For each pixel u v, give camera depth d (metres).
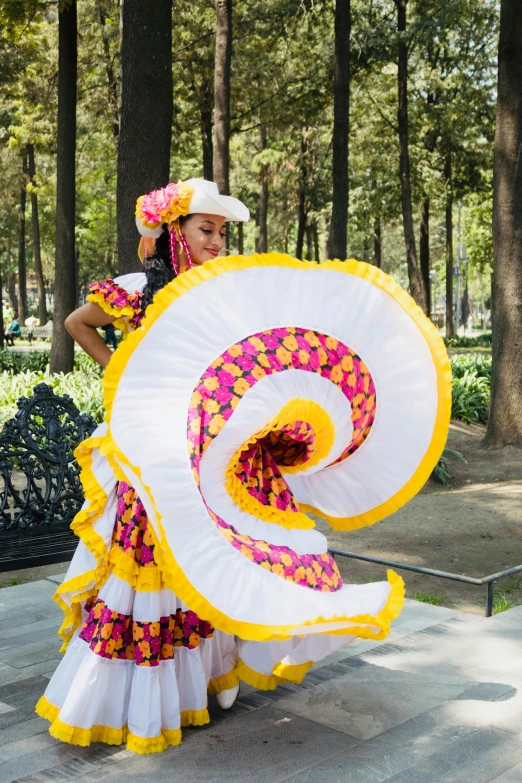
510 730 2.97
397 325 2.90
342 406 2.91
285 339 2.77
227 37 12.03
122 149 7.79
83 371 17.00
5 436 4.61
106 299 2.92
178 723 2.82
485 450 12.12
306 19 20.31
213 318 2.70
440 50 24.31
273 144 31.00
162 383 2.64
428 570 4.73
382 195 28.48
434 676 3.51
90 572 2.83
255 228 42.94
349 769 2.68
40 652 3.85
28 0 13.30
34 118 24.50
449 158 27.77
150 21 7.61
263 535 2.70
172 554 2.44
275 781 2.60
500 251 11.89
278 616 2.50
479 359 19.11
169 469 2.51
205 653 2.95
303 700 3.24
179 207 2.89
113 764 2.71
